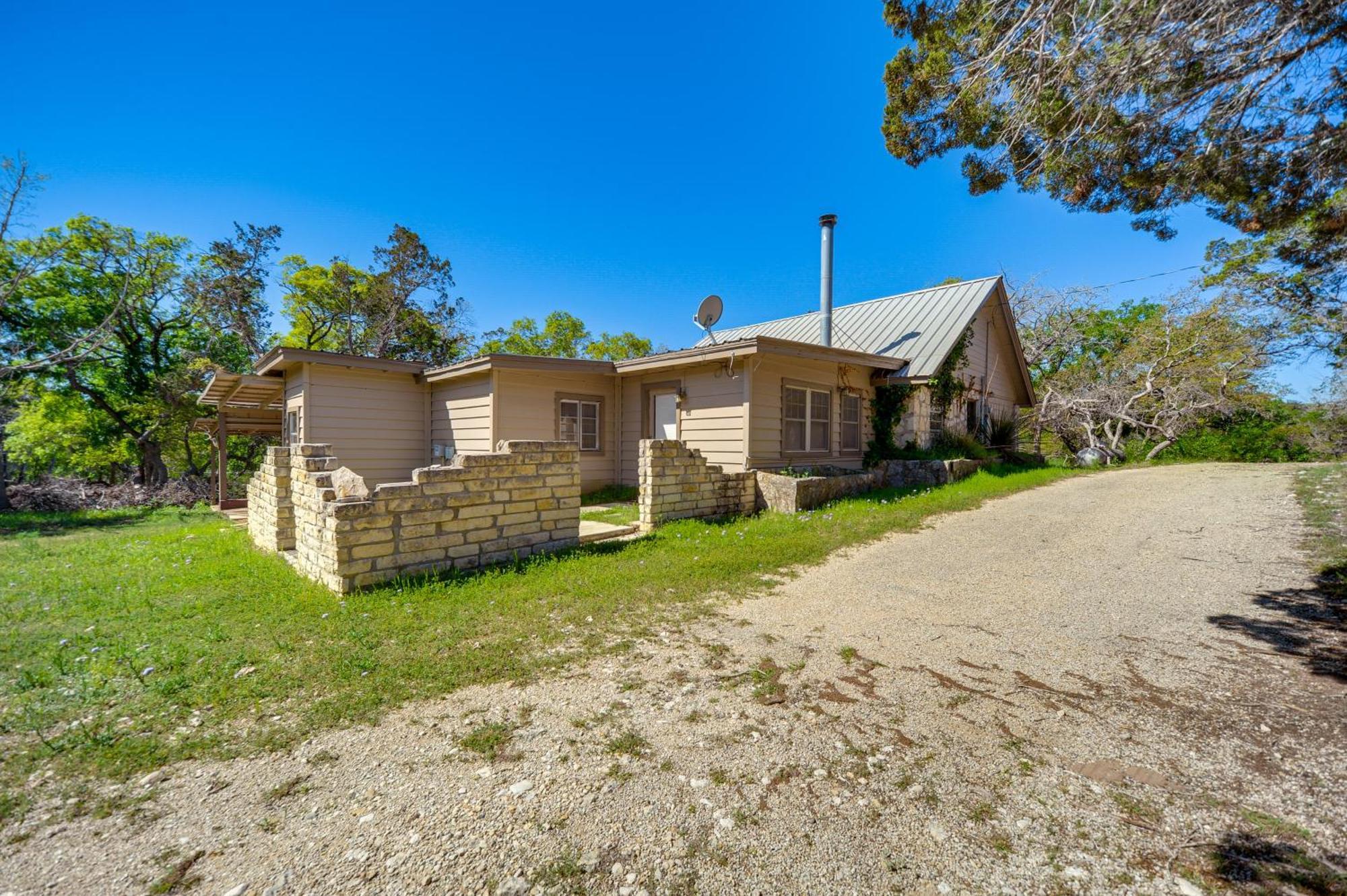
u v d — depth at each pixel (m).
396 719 2.71
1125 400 19.05
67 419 17.91
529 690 3.02
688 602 4.49
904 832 1.95
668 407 11.56
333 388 10.98
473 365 10.38
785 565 5.63
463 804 2.09
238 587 4.79
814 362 11.48
